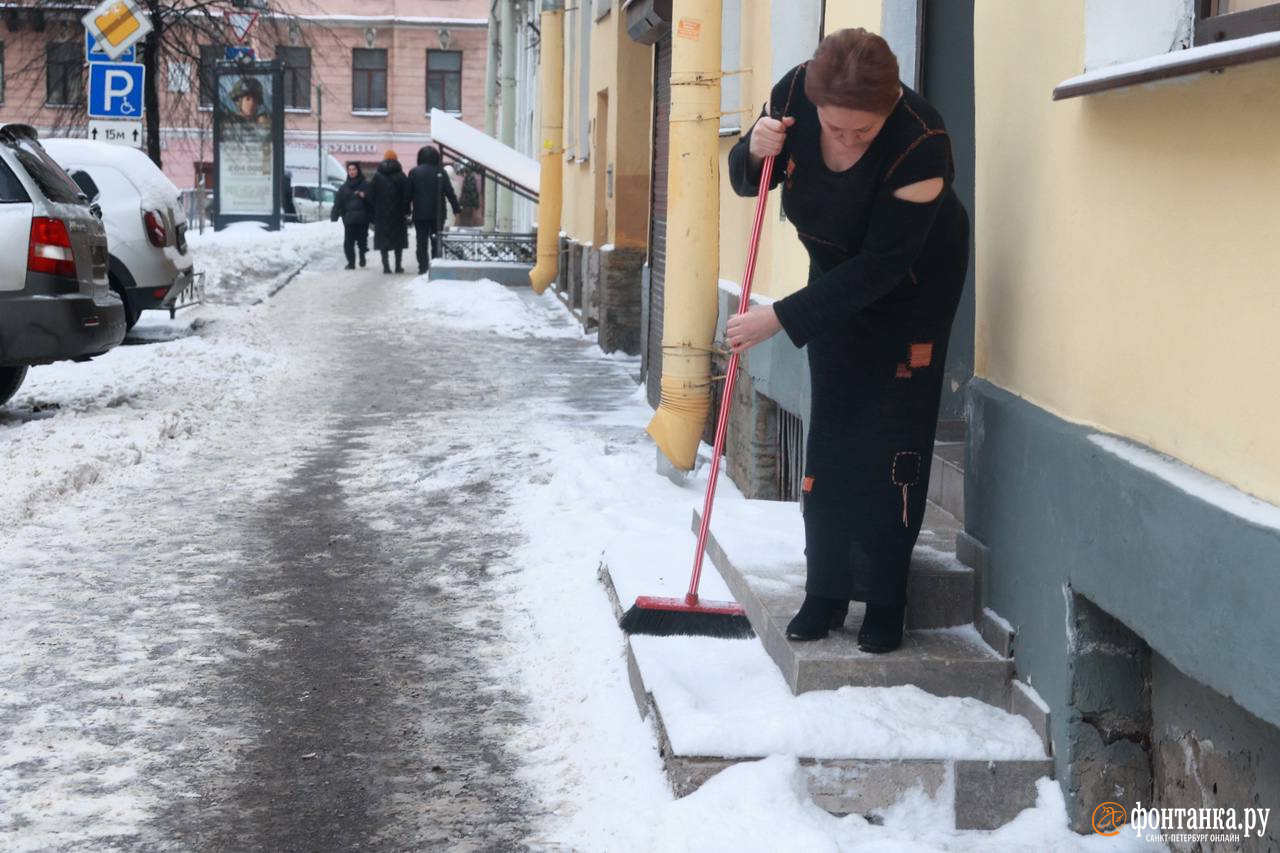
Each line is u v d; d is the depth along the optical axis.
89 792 3.97
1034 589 3.83
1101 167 3.53
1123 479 3.26
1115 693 3.62
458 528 7.10
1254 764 3.15
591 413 10.73
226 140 33.22
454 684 4.87
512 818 3.83
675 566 5.56
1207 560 2.88
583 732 4.37
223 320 16.92
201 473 8.45
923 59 5.72
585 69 17.89
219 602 5.82
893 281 3.74
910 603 4.26
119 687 4.80
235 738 4.38
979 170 4.46
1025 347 4.04
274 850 3.64
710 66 7.53
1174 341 3.16
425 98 54.56
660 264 10.98
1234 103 2.89
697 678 4.22
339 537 6.93
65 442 8.88
